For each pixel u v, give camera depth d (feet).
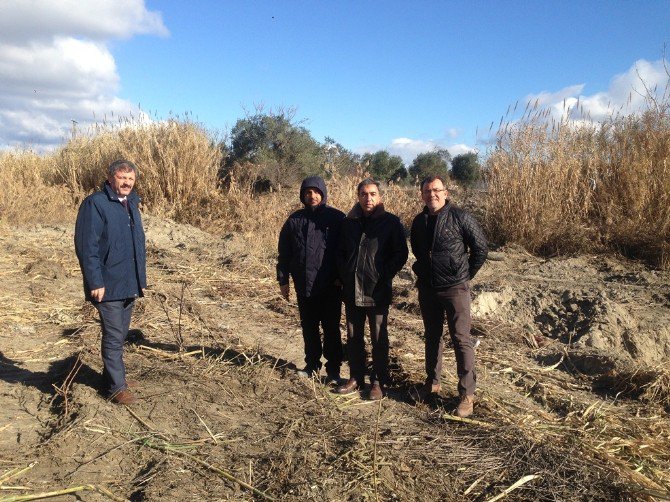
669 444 14.71
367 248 16.06
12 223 39.86
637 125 39.52
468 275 15.56
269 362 18.61
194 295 26.84
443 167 77.46
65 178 49.90
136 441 13.41
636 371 18.60
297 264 16.90
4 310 22.53
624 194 37.58
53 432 13.61
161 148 46.06
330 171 55.26
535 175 38.42
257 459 12.89
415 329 23.65
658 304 26.16
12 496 11.14
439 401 16.48
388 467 12.69
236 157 55.93
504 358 20.99
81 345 19.51
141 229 15.24
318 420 14.85
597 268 33.12
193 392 15.96
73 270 29.37
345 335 22.13
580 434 14.92
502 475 12.78
